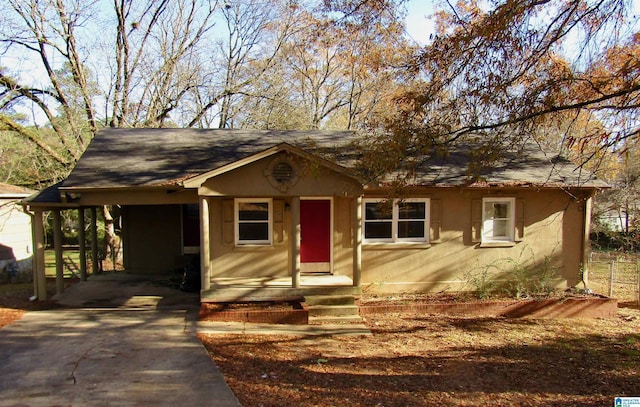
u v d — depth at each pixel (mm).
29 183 19203
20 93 17531
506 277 11586
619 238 20734
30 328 8320
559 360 7566
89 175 10055
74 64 19391
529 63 8227
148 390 5684
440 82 8562
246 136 13195
